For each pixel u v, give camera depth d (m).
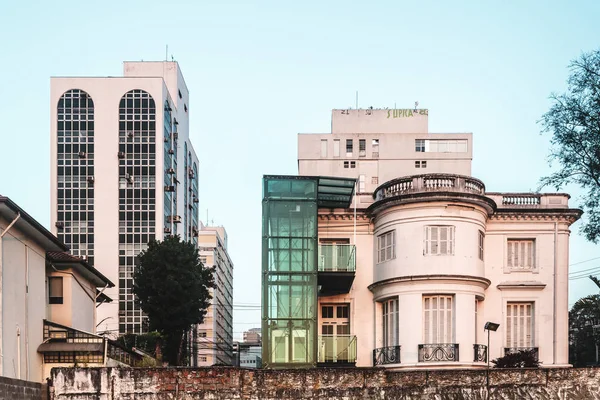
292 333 30.78
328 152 76.56
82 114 75.56
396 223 33.34
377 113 78.38
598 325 66.06
